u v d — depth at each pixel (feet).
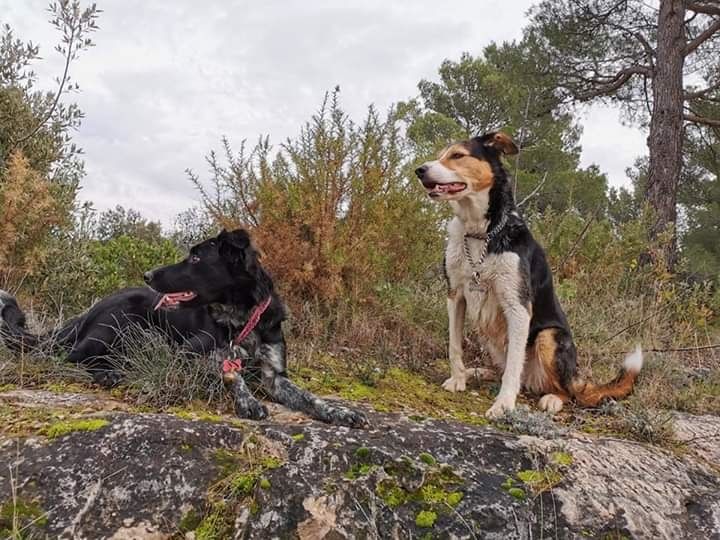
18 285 5.80
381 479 3.14
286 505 2.92
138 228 9.59
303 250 6.51
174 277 4.44
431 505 3.07
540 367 5.11
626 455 3.85
